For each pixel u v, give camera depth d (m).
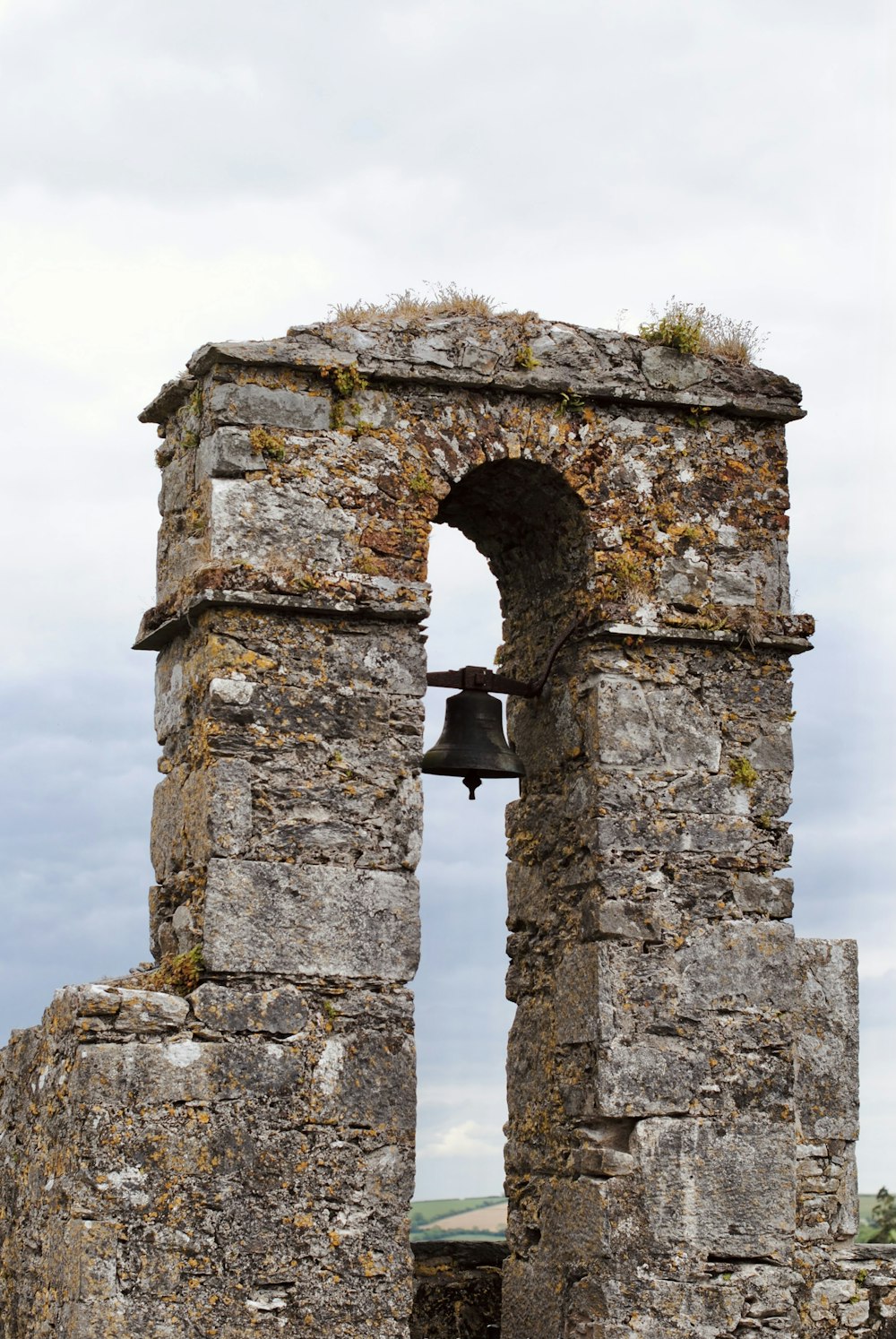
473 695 13.94
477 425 13.49
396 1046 12.69
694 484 13.94
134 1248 11.99
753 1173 13.17
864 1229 29.11
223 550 12.88
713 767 13.65
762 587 13.97
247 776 12.70
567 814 13.77
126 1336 11.88
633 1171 12.96
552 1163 13.57
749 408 14.05
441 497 13.37
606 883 13.26
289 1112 12.41
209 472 13.05
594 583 13.59
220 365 13.08
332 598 12.98
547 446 13.60
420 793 13.03
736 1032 13.34
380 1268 12.41
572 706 13.79
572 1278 13.13
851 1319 14.25
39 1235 12.58
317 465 13.15
